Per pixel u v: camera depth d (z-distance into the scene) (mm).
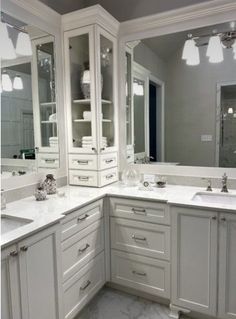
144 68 2441
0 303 1087
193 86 2285
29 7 1967
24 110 2004
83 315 1881
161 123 2436
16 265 1240
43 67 2152
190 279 1797
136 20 2363
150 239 1944
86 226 1849
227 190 2078
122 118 2570
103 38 2322
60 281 1561
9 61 1866
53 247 1490
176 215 1788
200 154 2299
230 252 1659
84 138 2324
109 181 2430
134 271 2039
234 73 2133
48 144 2219
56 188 2131
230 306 1694
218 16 2104
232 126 2176
